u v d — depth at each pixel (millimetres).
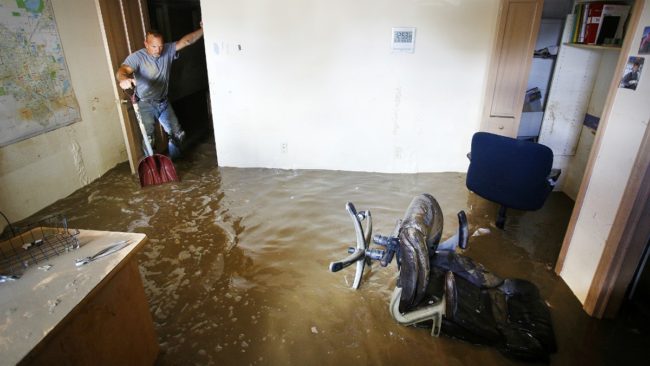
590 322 2008
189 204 3250
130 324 1572
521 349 1764
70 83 3391
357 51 3484
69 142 3408
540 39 3371
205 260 2508
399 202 3270
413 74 3521
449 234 2811
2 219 2793
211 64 3658
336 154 3908
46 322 1142
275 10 3414
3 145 2781
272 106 3771
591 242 2072
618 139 1887
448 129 3709
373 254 2139
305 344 1877
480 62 3438
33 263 1431
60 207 3203
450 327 1845
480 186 2627
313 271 2404
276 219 2998
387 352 1831
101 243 1567
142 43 3811
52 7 3154
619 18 2684
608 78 2908
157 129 4215
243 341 1894
